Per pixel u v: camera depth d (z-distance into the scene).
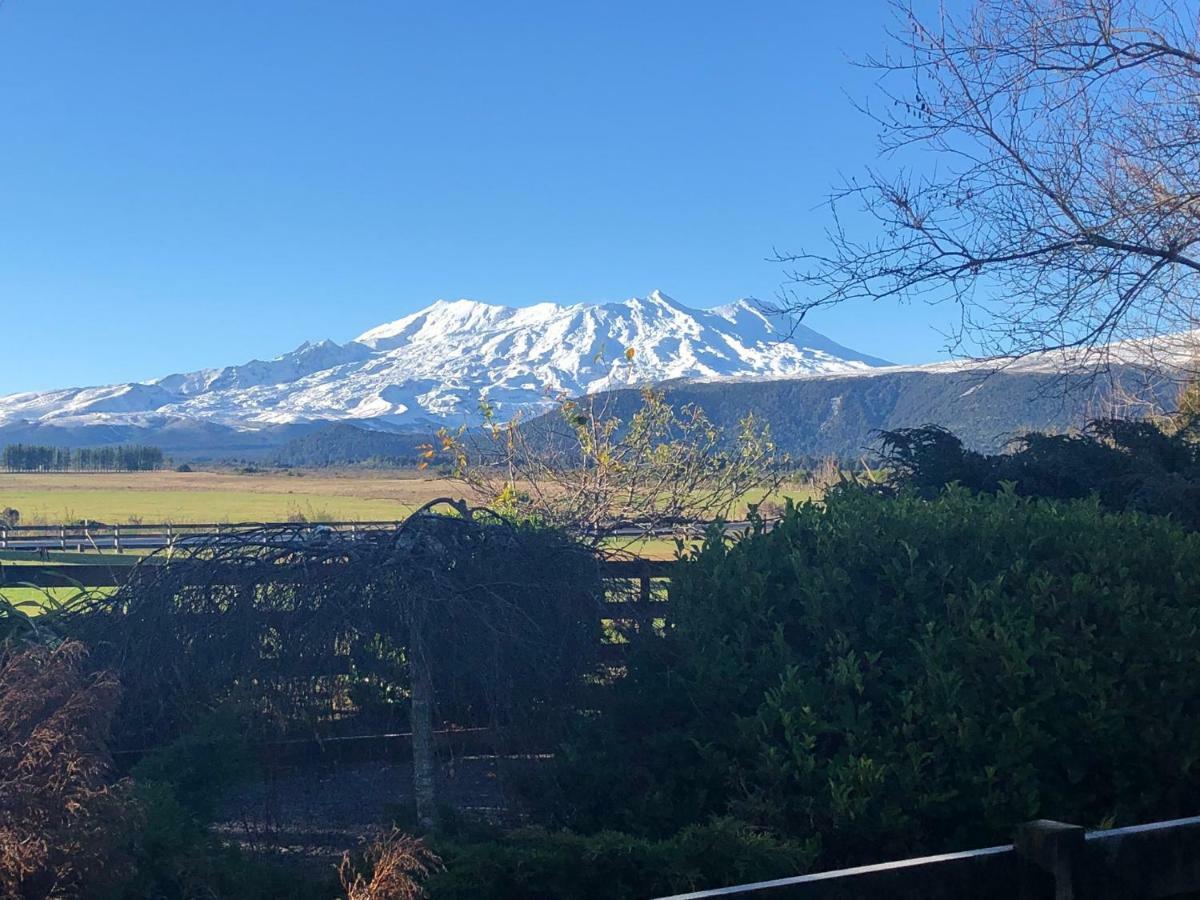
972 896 3.28
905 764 4.92
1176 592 5.82
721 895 3.01
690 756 5.35
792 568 5.98
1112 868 3.35
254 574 5.15
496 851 4.30
